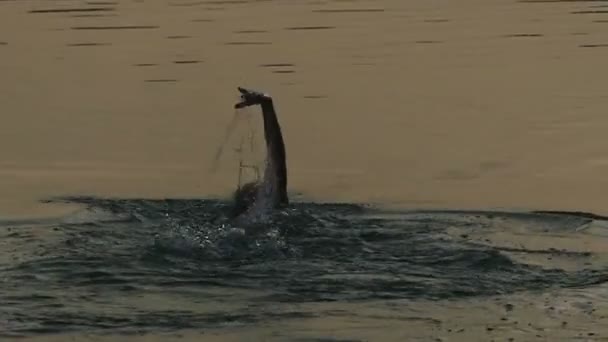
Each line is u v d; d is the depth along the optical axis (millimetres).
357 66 42781
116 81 41188
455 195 29016
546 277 22625
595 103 37844
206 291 21656
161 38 47188
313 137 35031
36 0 54938
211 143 34531
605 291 21875
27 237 25000
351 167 31953
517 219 26844
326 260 23141
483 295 21688
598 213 27391
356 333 20062
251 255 23328
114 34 47938
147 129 36125
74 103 38938
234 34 47656
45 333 19969
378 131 35500
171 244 23672
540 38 46219
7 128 36344
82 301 21234
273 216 25312
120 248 23938
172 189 30062
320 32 47812
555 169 31688
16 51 45469
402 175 31344
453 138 34531
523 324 20438
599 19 49344
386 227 25547
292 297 21422
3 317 20562
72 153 33719
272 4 53750
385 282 22125
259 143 34531
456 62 42938
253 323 20406
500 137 34688
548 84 39844
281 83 40719
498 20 49781
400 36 47031
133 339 19781
